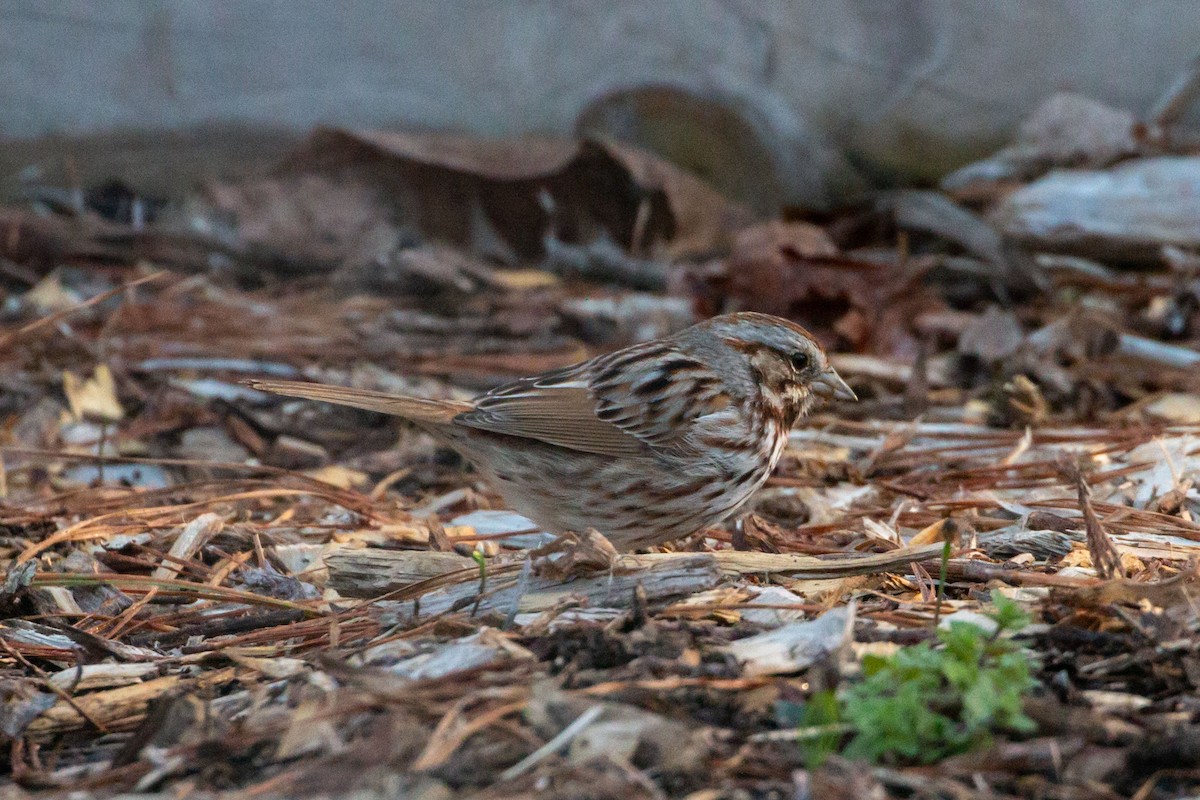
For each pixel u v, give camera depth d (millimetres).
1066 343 12977
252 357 13617
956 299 15477
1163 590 6488
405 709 5715
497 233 17641
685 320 14859
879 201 17594
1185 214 15852
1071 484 9602
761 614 6809
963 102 19297
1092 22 19016
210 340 14070
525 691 5719
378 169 17391
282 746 5641
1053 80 19203
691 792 5219
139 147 18609
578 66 19125
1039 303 15266
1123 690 5984
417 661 6344
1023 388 11547
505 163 17359
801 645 6223
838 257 14297
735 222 18094
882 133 19406
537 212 17672
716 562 6949
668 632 6379
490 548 8625
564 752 5414
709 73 19141
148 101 18656
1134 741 5477
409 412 8398
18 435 11688
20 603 7812
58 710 6344
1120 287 15227
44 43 18312
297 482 10570
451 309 15422
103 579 7746
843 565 7258
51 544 8773
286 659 6758
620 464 8352
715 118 19234
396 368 13484
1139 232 15875
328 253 16703
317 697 6070
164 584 7785
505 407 8383
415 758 5402
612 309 15133
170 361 13375
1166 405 11922
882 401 12398
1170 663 6066
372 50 18922
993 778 5305
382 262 16203
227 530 9023
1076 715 5527
